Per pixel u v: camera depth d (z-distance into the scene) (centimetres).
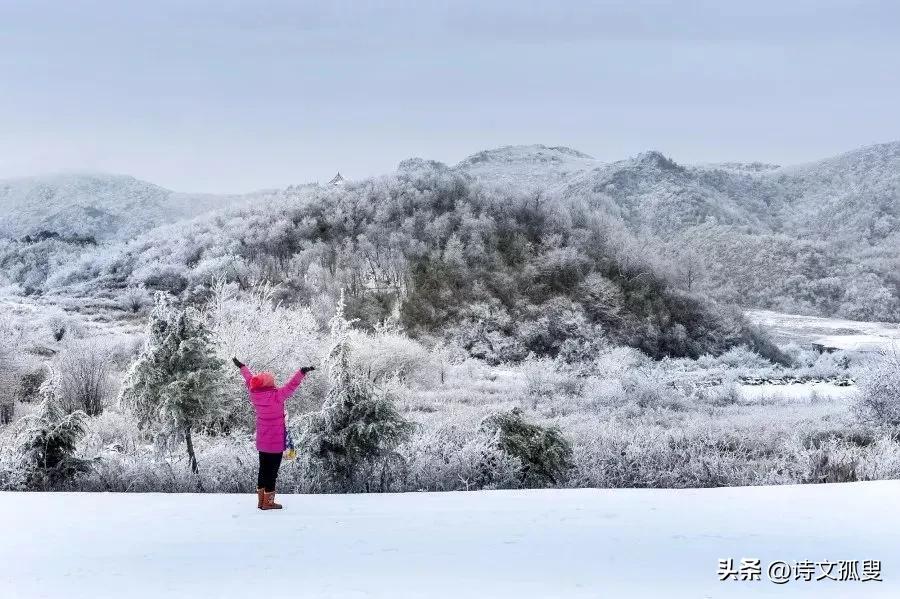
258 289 2719
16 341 2888
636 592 470
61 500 857
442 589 473
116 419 1850
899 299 13850
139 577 505
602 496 874
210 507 802
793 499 828
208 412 1189
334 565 536
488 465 1105
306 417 1095
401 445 1167
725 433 1825
